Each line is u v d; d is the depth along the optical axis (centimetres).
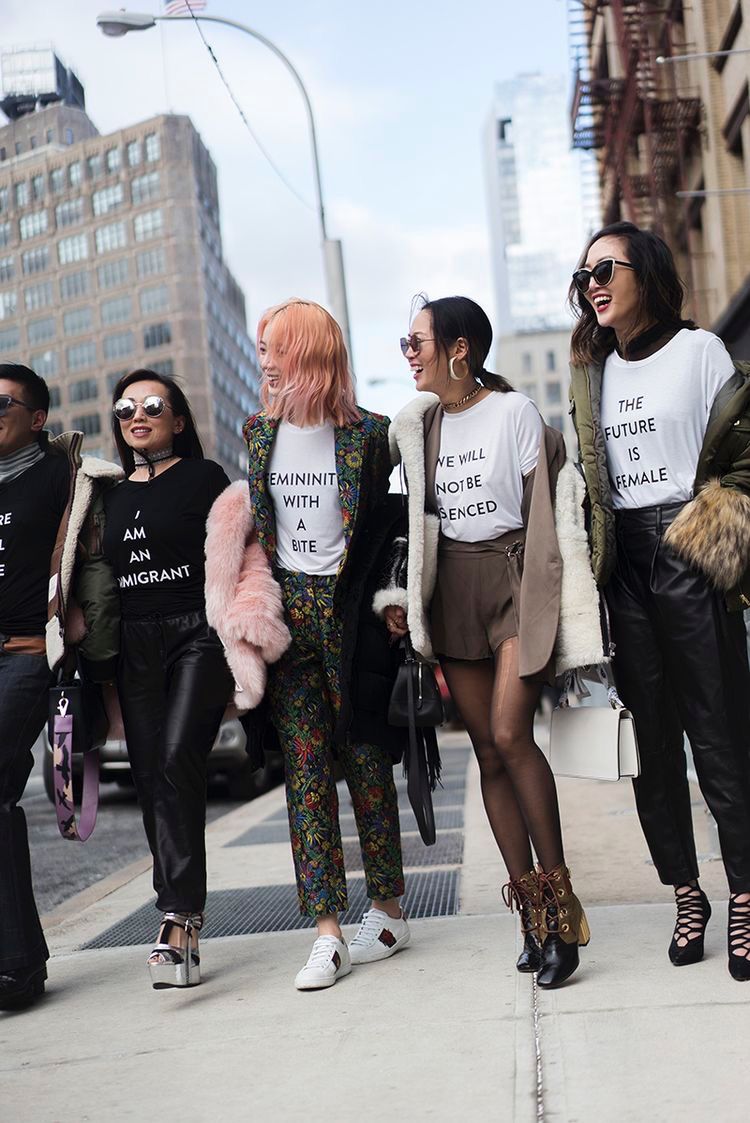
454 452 335
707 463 306
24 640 366
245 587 350
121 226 7856
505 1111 228
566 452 332
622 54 1905
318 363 351
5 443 376
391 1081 252
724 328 1548
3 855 351
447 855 604
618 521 325
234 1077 267
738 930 303
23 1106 261
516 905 336
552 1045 263
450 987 324
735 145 1634
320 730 362
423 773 351
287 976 358
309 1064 270
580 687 323
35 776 1852
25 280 4106
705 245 1806
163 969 342
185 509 365
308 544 359
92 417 7656
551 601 313
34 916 356
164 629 362
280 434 361
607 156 2325
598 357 331
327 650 358
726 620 310
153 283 8050
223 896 529
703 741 309
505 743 320
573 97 2169
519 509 330
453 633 337
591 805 784
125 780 1099
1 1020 341
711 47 1670
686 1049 251
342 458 355
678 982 302
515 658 323
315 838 354
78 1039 312
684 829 328
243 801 1155
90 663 372
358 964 363
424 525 334
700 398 312
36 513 368
